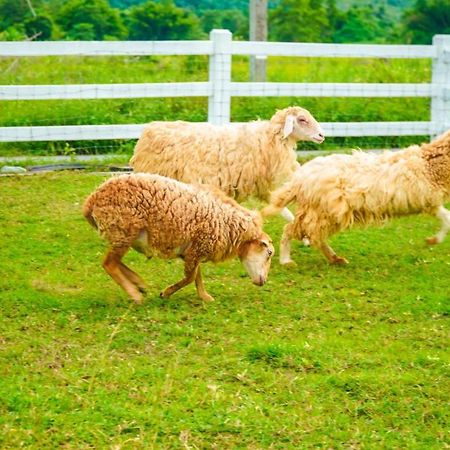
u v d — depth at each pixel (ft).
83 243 27.66
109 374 22.03
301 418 21.17
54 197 30.50
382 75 43.34
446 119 36.22
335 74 44.32
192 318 24.12
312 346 23.09
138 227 24.16
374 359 22.82
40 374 22.03
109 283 25.67
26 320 23.84
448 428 21.17
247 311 24.50
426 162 26.81
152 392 21.57
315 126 28.58
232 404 21.40
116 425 20.83
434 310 24.84
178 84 33.91
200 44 33.86
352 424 21.15
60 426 20.75
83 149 35.32
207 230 24.35
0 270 25.99
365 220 26.89
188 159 27.96
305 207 26.76
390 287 25.86
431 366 22.72
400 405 21.59
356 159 26.86
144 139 28.30
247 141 28.25
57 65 42.86
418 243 28.58
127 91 33.71
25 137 33.22
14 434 20.51
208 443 20.57
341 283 26.04
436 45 35.88
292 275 26.43
